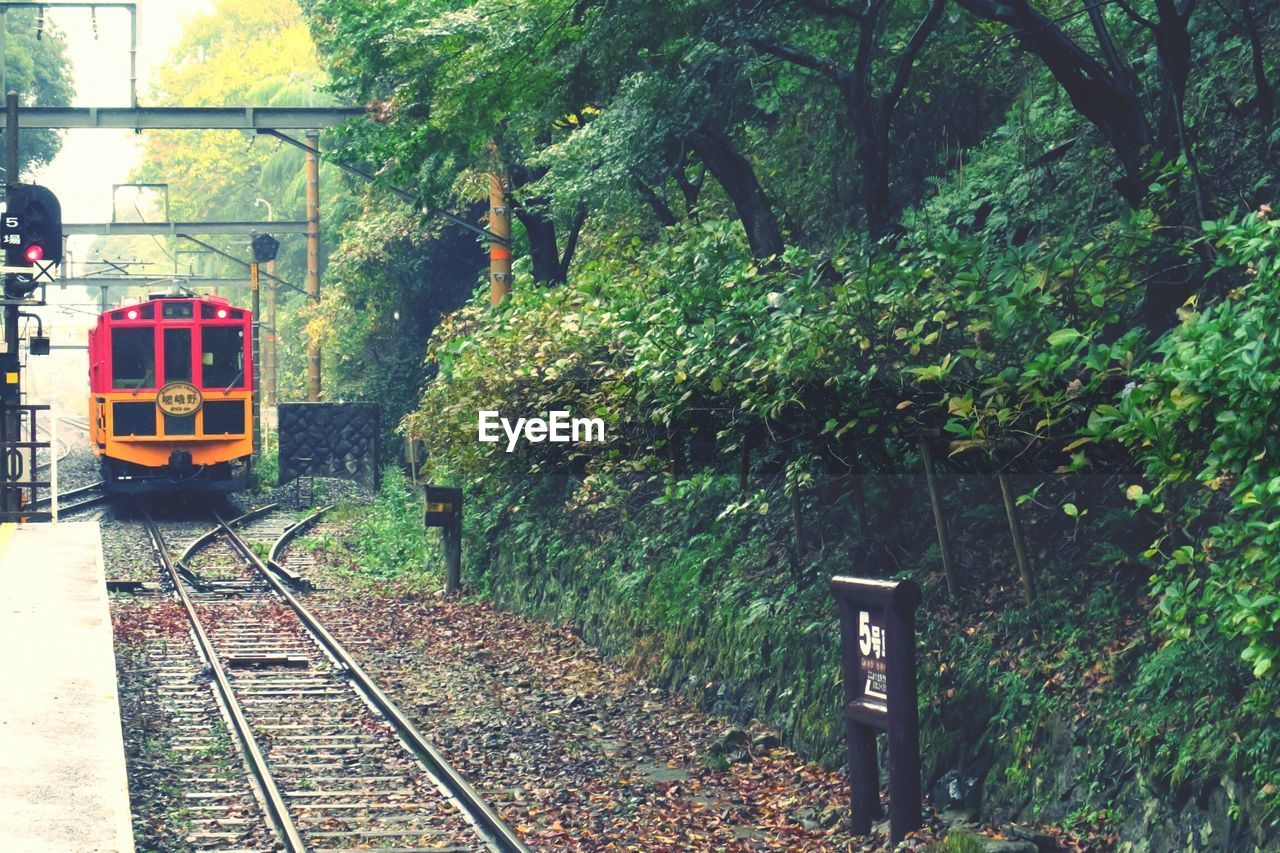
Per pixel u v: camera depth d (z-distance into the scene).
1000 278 9.31
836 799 9.77
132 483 30.28
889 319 9.88
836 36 15.28
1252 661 7.48
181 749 11.38
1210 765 7.52
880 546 11.49
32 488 21.83
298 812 9.66
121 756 8.96
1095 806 8.22
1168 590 7.49
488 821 9.24
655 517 15.51
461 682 14.17
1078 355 8.90
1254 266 7.35
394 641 16.53
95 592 14.98
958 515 11.19
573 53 13.22
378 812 9.72
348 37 19.91
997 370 9.57
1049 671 9.06
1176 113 9.80
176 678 14.23
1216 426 7.03
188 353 29.98
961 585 10.43
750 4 12.88
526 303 18.38
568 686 13.90
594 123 14.79
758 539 13.13
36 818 7.72
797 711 11.00
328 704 13.16
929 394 9.98
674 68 13.57
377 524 26.98
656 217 20.56
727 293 12.50
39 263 20.39
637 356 12.49
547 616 17.20
